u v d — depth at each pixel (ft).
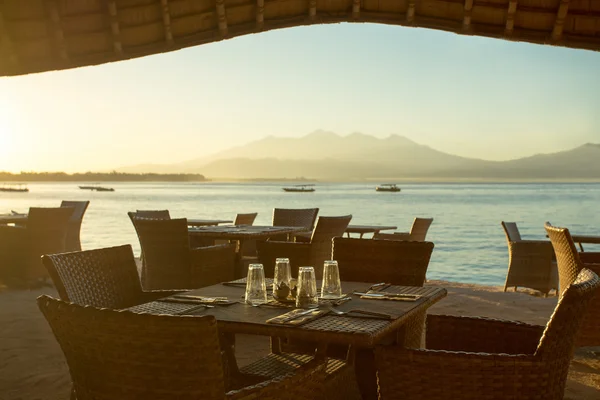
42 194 341.82
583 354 16.67
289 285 9.39
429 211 134.10
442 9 12.14
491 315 21.39
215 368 6.19
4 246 25.99
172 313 8.61
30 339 17.54
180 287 19.03
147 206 159.12
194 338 6.04
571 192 362.74
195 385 6.21
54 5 12.64
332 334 7.48
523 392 7.45
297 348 11.34
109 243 56.65
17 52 13.01
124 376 6.38
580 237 24.12
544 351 7.41
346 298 9.55
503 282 36.52
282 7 12.67
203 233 21.08
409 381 7.67
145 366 6.26
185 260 18.92
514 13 11.76
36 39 12.97
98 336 6.34
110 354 6.37
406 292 10.31
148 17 12.82
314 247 18.74
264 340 17.39
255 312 8.64
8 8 12.60
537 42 11.95
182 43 12.94
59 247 26.53
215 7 12.73
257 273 9.29
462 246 59.31
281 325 7.79
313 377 7.54
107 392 6.54
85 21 12.89
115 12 12.71
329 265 9.48
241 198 248.73
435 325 10.25
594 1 11.54
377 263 12.35
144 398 6.35
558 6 11.59
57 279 9.73
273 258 18.76
